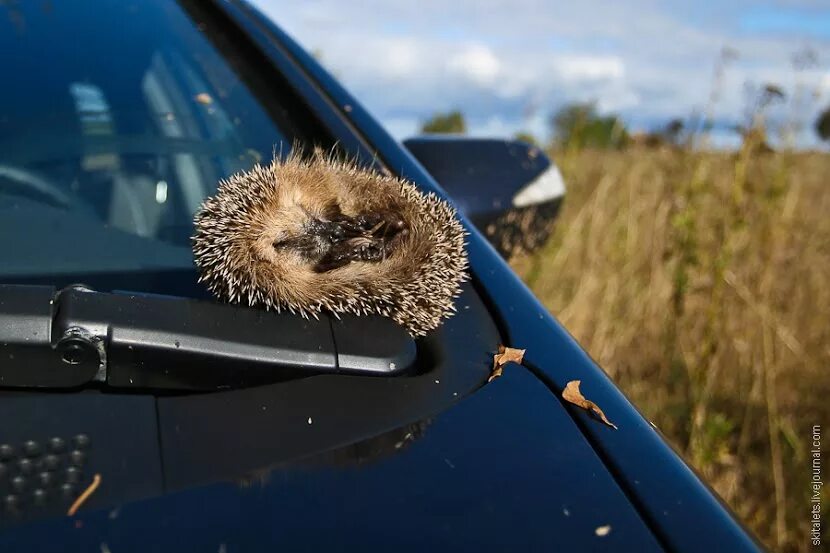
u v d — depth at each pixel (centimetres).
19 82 75
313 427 48
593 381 55
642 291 150
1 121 72
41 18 81
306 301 55
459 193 83
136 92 77
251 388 50
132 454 45
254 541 41
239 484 44
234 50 83
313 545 41
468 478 45
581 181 194
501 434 49
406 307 57
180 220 71
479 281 63
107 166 72
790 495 117
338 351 52
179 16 85
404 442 47
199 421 47
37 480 43
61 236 66
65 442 45
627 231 164
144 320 50
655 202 171
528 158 90
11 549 40
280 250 62
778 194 138
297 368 51
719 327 135
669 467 49
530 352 56
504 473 46
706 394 124
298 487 44
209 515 42
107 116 75
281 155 73
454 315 59
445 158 87
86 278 62
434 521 43
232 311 54
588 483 46
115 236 67
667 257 146
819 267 160
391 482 45
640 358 142
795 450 119
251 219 61
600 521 44
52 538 40
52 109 74
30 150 71
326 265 65
